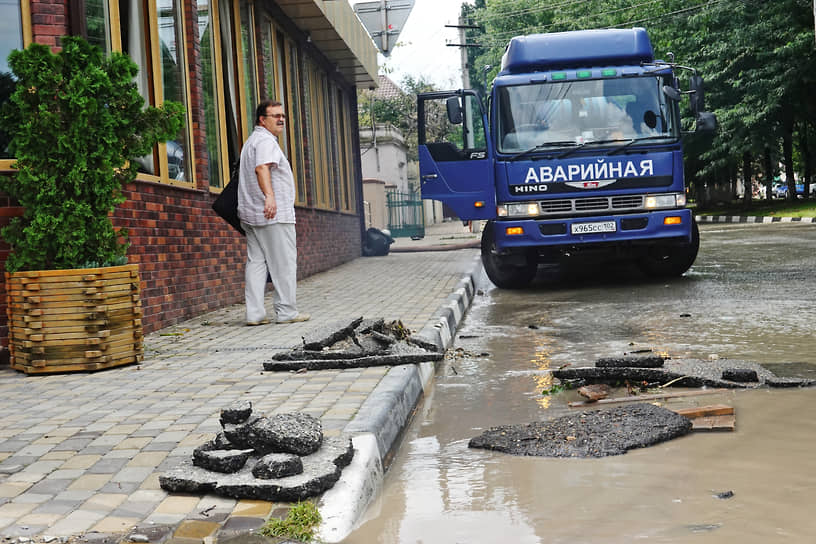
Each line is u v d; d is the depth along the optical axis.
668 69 11.91
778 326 7.63
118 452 4.04
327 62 19.48
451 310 9.02
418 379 5.79
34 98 6.38
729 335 7.30
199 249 10.05
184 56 10.16
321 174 18.23
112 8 8.12
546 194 11.73
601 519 3.14
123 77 6.60
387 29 19.70
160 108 6.73
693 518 3.10
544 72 11.98
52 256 6.56
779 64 33.09
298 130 16.47
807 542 2.83
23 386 5.96
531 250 12.28
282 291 8.88
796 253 15.53
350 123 22.62
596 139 11.72
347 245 20.19
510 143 11.84
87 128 6.41
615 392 5.46
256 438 3.65
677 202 11.71
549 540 2.96
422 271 15.21
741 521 3.04
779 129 35.47
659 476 3.63
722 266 14.03
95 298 6.38
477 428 4.73
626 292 11.24
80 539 2.97
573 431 4.38
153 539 2.98
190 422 4.57
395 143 46.22
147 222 8.44
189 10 10.27
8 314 6.63
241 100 12.79
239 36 12.84
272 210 8.63
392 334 6.78
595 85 11.86
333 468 3.46
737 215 35.28
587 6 41.22
